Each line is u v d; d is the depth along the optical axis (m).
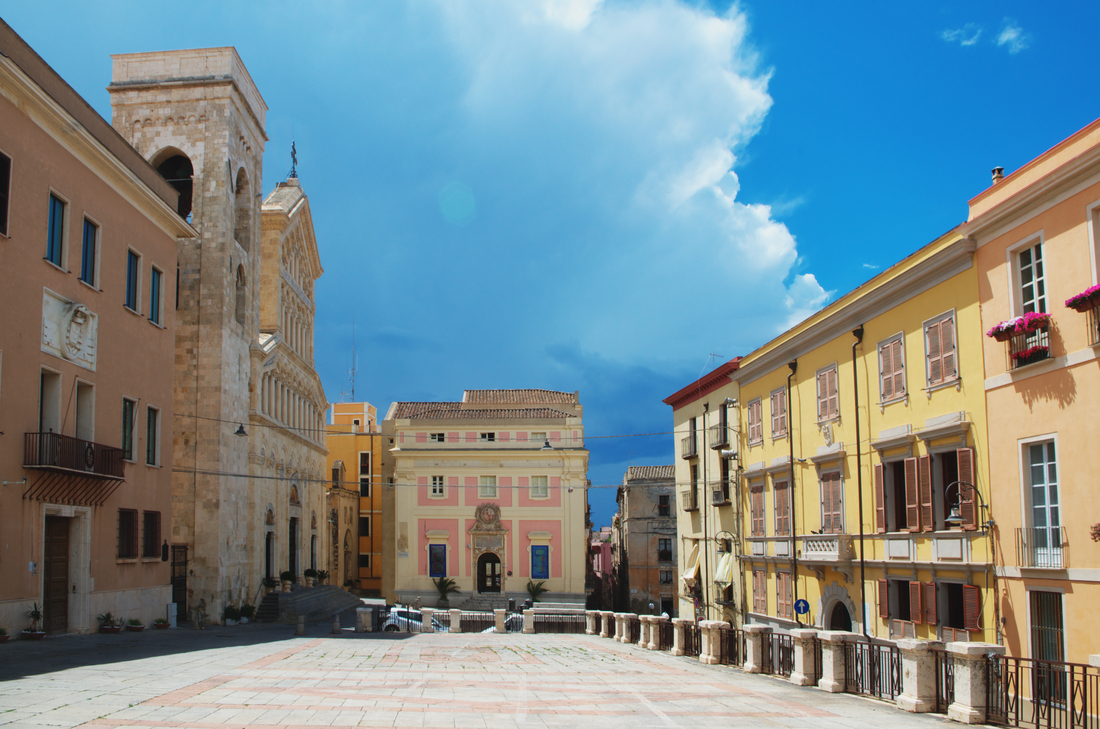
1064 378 18.48
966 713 13.09
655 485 69.00
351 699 13.88
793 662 18.25
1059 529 18.53
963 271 22.08
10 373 23.31
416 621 41.22
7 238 23.19
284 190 61.25
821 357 30.16
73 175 26.69
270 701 13.34
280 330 55.38
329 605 54.56
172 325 34.16
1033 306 19.75
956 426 21.89
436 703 13.77
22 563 23.73
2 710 11.63
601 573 94.06
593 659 23.33
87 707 12.09
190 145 45.03
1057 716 14.49
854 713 13.84
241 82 47.56
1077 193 18.23
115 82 45.88
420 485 64.44
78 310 26.38
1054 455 18.92
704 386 42.59
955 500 22.44
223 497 42.38
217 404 42.50
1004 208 20.12
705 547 42.16
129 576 30.03
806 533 30.97
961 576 21.73
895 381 25.22
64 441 25.20
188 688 14.47
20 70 23.14
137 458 30.77
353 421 85.75
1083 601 17.64
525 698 14.72
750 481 36.62
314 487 63.53
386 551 68.69
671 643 26.64
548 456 64.50
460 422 65.19
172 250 34.22
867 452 26.69
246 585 46.09
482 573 64.44
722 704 14.52
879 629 25.59
